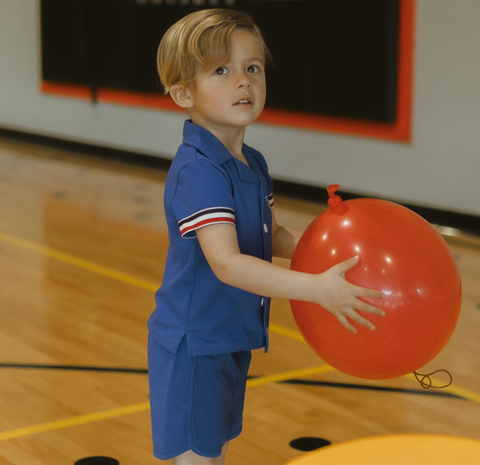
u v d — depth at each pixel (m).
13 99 11.09
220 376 1.76
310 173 7.59
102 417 2.85
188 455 1.81
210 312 1.74
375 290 1.53
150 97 9.05
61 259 5.21
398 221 1.62
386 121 6.83
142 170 8.96
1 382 3.15
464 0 6.14
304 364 3.42
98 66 9.66
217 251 1.59
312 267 1.61
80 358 3.45
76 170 8.94
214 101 1.65
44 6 10.20
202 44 1.62
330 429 2.78
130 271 4.96
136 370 3.32
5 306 4.18
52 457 2.53
